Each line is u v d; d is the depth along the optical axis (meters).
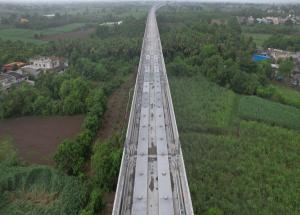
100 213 39.91
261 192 44.56
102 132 63.09
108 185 43.69
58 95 80.50
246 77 89.69
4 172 47.50
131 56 112.06
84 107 72.00
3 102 71.25
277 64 111.44
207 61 98.81
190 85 88.19
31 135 62.81
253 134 61.34
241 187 45.06
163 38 124.00
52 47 121.31
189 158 51.19
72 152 48.69
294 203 42.69
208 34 130.12
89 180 46.28
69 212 40.56
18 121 69.44
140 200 35.53
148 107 60.47
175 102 74.94
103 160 44.59
